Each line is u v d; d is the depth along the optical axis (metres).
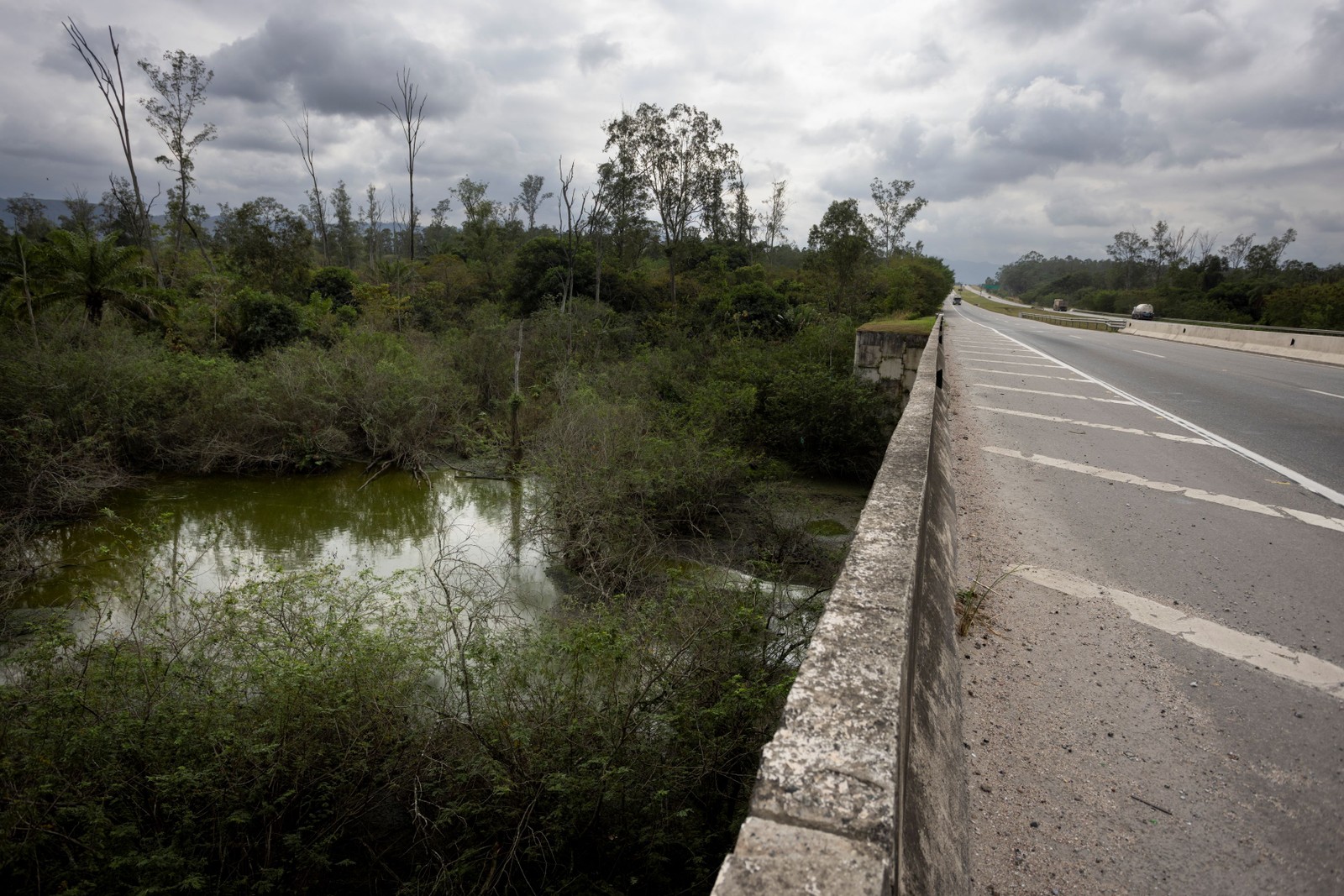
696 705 4.61
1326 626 3.51
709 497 10.27
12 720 4.30
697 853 4.04
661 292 35.81
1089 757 2.54
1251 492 5.80
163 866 3.60
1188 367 15.38
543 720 4.54
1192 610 3.69
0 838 3.58
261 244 31.64
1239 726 2.72
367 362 16.11
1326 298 43.84
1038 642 3.35
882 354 14.99
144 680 4.53
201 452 13.00
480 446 14.40
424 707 5.03
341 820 4.27
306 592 6.12
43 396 11.98
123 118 30.20
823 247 32.12
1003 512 5.25
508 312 31.19
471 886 3.98
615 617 5.75
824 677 1.68
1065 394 11.02
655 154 33.22
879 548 2.57
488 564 8.99
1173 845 2.14
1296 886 2.00
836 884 1.08
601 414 12.54
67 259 17.42
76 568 8.76
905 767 1.63
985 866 2.05
